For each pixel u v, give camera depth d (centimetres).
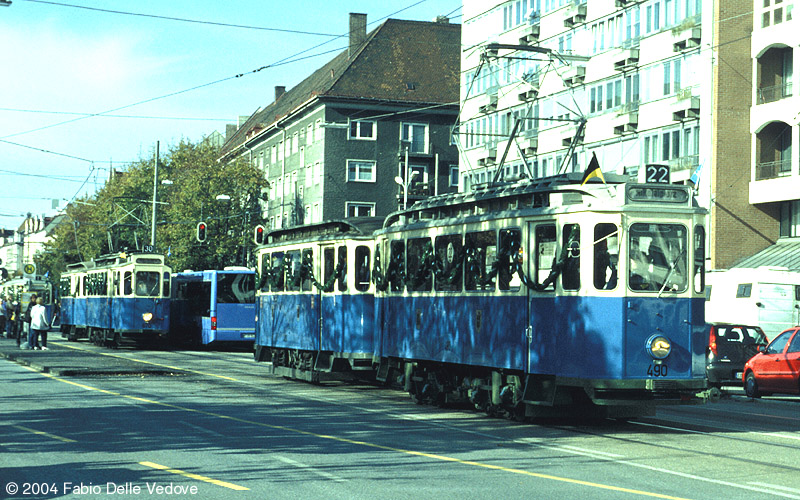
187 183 6769
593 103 4906
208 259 6656
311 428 1435
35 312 3581
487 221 1644
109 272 4234
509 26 5644
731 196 4138
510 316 1567
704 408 1942
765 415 1788
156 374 2523
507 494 921
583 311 1435
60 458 1123
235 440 1291
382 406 1809
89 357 3089
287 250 2452
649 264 1437
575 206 1457
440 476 1021
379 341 2041
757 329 2509
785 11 4000
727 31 4147
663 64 4419
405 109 7094
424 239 1861
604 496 916
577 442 1320
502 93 5694
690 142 4256
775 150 4166
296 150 7719
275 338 2484
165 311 4106
